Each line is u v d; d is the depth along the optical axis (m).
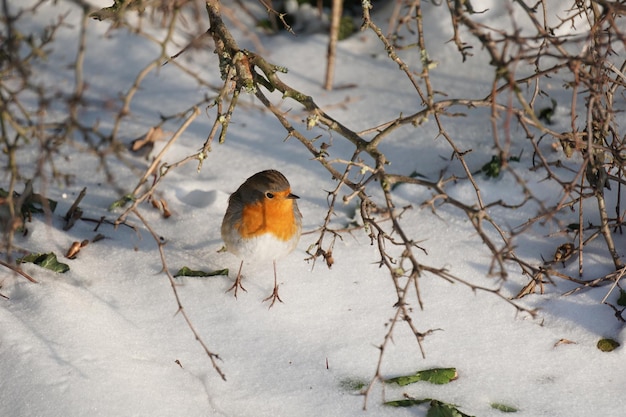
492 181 11.21
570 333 8.99
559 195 10.90
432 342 8.93
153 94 13.70
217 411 8.00
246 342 8.94
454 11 7.52
